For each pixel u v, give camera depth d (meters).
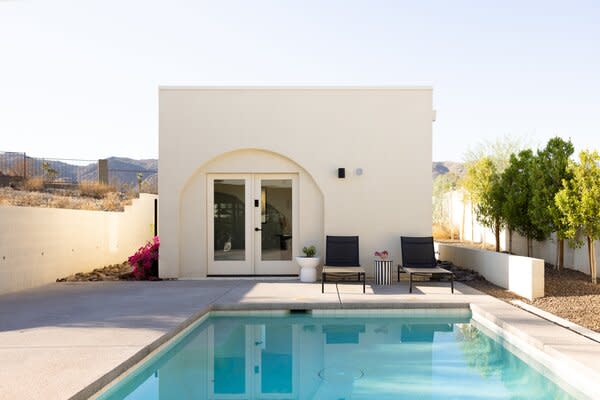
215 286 8.89
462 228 17.23
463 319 7.04
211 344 5.75
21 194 15.88
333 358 5.23
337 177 9.95
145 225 15.09
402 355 5.32
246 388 4.33
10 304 7.06
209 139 10.02
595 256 8.49
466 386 4.36
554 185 9.07
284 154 9.98
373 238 9.91
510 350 5.51
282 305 7.17
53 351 4.55
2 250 8.09
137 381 4.51
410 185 9.94
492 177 12.35
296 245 10.26
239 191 10.31
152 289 8.54
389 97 9.98
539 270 7.53
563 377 4.49
